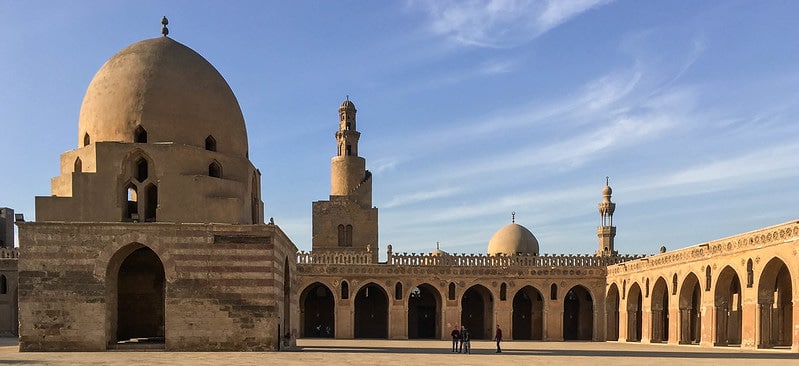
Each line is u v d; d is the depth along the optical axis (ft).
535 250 268.62
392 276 225.35
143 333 136.15
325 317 248.11
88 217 114.21
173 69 124.16
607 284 228.84
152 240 112.37
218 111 126.93
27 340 109.50
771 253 139.03
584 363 105.29
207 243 113.50
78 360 93.97
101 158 115.44
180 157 117.91
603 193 258.98
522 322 254.68
